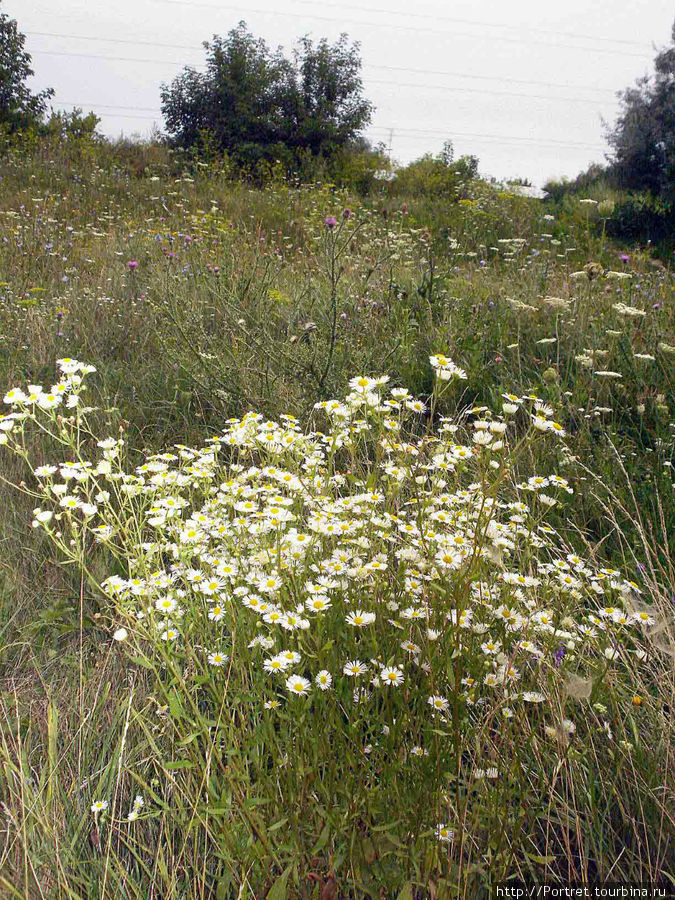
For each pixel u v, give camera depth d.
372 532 2.07
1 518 2.97
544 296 5.77
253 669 1.85
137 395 4.18
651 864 1.66
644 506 2.96
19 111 21.08
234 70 22.05
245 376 4.02
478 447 2.10
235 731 1.69
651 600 2.42
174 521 2.28
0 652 2.32
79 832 1.71
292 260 8.06
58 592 2.61
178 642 1.99
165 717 1.86
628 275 5.72
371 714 1.79
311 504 2.25
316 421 3.82
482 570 1.85
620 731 1.78
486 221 12.91
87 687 2.20
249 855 1.52
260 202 12.65
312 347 4.27
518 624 1.74
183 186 13.55
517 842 1.58
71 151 15.61
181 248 7.33
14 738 1.98
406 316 4.80
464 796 1.71
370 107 23.69
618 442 3.52
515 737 1.75
